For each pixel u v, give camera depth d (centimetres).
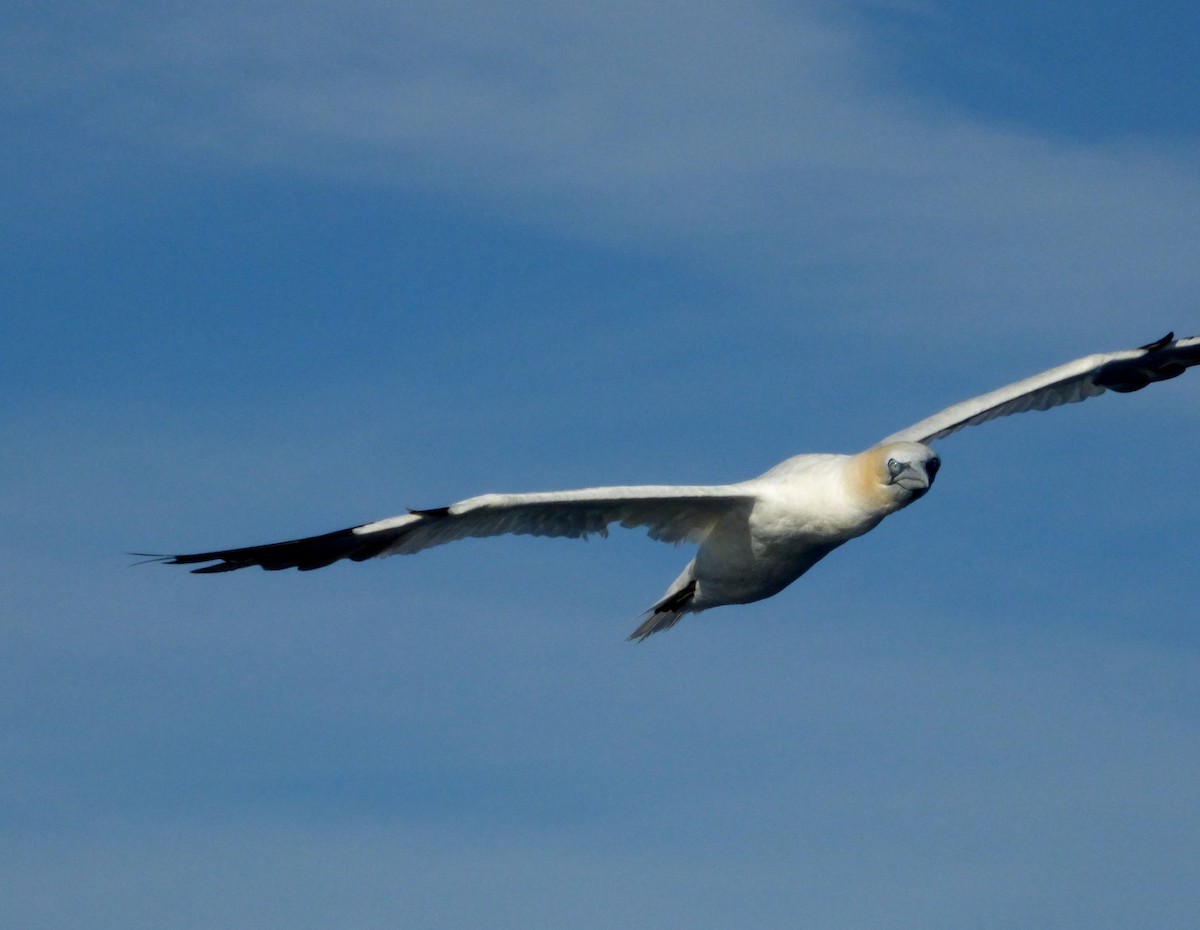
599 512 1895
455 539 1833
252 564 1759
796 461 1978
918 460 1836
